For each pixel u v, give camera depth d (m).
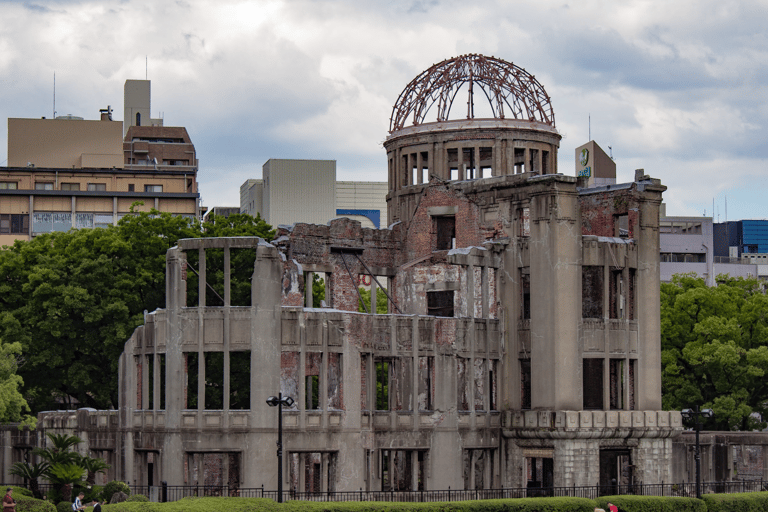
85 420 104.25
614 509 84.81
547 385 104.31
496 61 140.00
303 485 94.69
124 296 115.75
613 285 110.44
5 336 113.50
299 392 93.50
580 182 115.94
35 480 86.81
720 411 130.38
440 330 103.06
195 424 92.44
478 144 137.12
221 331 93.12
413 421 100.12
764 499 99.81
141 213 121.25
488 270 109.62
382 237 124.06
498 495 101.62
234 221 128.62
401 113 143.75
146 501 79.12
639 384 108.31
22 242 126.94
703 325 133.62
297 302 107.69
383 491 96.25
